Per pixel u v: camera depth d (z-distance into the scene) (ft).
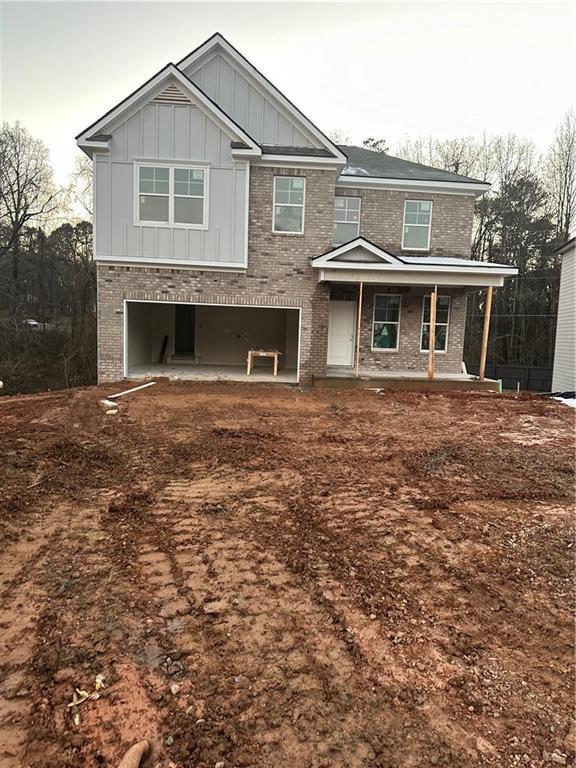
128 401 35.91
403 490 19.17
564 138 105.60
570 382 66.59
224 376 47.98
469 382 46.70
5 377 88.33
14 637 10.08
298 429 29.17
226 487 19.21
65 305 106.42
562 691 8.82
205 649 9.82
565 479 21.03
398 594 11.96
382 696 8.62
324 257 43.96
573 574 13.09
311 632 10.43
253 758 7.30
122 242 42.98
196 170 42.78
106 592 11.82
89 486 19.15
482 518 16.71
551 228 105.19
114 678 8.95
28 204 104.22
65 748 7.43
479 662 9.57
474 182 51.57
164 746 7.50
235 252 44.01
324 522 16.08
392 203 51.85
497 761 7.30
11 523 15.57
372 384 45.68
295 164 44.57
